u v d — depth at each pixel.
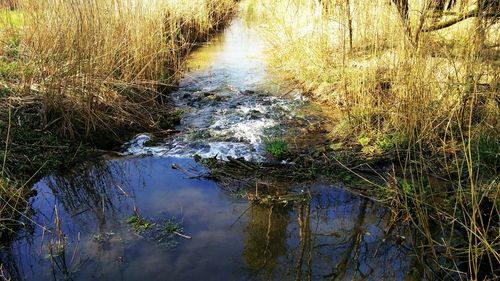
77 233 3.56
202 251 3.36
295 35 7.91
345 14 6.04
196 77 7.74
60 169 4.48
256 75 7.83
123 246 3.40
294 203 3.99
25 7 5.56
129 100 5.78
